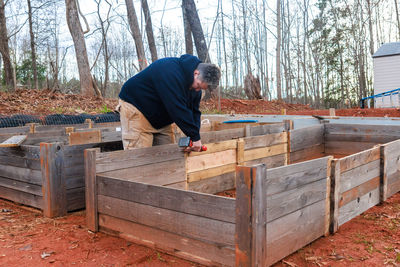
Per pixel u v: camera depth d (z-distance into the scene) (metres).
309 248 2.99
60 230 3.44
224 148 5.07
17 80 29.06
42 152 3.79
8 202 4.42
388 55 22.59
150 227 2.98
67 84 30.61
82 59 16.27
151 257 2.82
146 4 15.22
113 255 2.87
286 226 2.71
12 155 4.26
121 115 3.83
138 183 3.02
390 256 2.81
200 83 3.37
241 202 2.38
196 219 2.66
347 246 3.03
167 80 3.27
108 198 3.29
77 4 16.14
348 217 3.57
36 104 13.12
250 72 21.16
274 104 19.45
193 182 4.63
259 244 2.38
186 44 18.95
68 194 3.97
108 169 3.49
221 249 2.53
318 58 40.41
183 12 18.62
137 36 13.35
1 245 3.07
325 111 14.48
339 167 3.32
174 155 4.29
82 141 5.72
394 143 4.50
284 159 6.05
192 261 2.70
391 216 3.78
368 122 7.35
